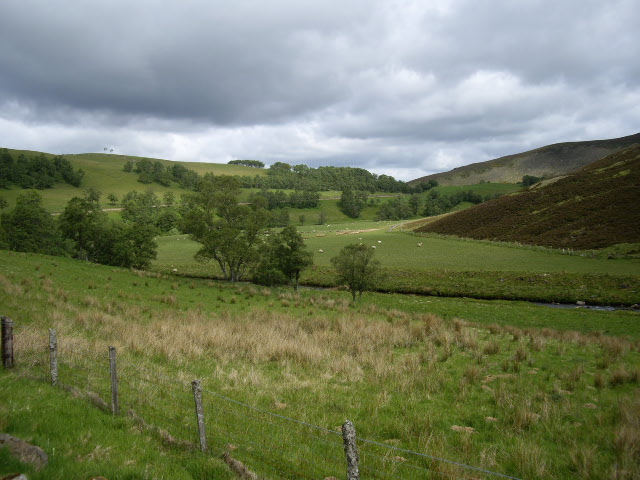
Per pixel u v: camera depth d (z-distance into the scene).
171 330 17.00
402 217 173.38
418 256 63.94
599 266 47.69
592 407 9.76
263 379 11.17
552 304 36.78
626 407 9.12
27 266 32.16
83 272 34.59
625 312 31.67
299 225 148.00
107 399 8.36
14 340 10.68
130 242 53.66
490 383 11.98
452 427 8.73
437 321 24.48
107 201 175.75
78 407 7.42
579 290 38.19
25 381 8.51
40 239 60.81
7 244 59.09
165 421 7.67
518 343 18.14
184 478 5.42
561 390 11.07
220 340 15.72
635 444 7.37
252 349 14.68
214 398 9.31
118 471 5.16
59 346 11.44
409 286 45.28
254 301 32.31
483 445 7.84
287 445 7.18
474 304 36.41
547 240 66.31
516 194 101.81
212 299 31.70
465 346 16.91
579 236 64.31
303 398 9.95
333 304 32.53
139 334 15.48
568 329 27.28
